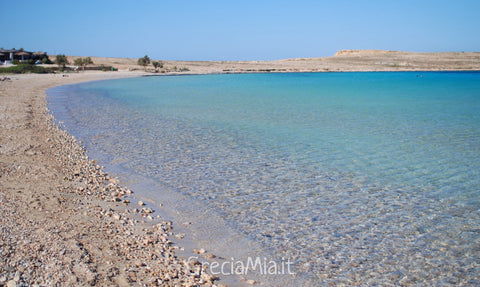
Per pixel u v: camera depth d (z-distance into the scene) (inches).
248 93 1919.3
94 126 913.5
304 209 414.3
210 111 1199.6
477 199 447.5
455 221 387.2
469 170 561.9
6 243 276.5
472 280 282.5
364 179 521.0
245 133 837.8
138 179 511.8
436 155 650.2
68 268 252.2
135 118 1045.8
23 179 462.0
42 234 301.9
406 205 428.8
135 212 392.2
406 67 6259.8
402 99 1632.6
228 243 333.7
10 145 645.3
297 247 329.1
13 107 1144.2
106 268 260.8
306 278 281.1
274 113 1157.7
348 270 293.6
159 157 627.8
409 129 896.3
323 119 1043.9
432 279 283.4
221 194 458.0
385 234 356.2
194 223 374.6
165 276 260.7
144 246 309.0
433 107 1337.4
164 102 1456.7
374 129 893.2
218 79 3363.7
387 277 284.7
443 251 325.4
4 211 345.1
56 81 2495.1
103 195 435.5
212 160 611.5
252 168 568.4
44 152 620.4
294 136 807.1
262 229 363.9
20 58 4419.3
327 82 3036.4
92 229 329.7
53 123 932.6
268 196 453.1
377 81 3186.5
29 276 237.0
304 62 7475.4
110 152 657.6
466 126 936.3
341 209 415.5
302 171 555.5
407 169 568.4
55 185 450.6
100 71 3976.4
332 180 515.8
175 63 6387.8
